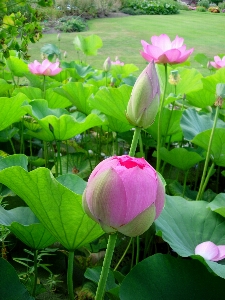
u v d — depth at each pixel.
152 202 0.36
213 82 1.11
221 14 9.70
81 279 0.77
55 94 1.20
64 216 0.52
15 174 0.49
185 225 0.67
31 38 1.19
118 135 1.16
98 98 0.90
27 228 0.56
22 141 1.11
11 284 0.50
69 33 5.17
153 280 0.52
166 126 1.01
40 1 1.13
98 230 0.53
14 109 0.90
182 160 0.90
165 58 0.82
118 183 0.35
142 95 0.46
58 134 0.90
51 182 0.48
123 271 0.79
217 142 0.84
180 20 7.68
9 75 1.61
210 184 1.20
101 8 7.41
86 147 1.19
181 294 0.52
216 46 4.88
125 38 5.19
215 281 0.53
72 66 1.79
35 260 0.63
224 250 0.59
